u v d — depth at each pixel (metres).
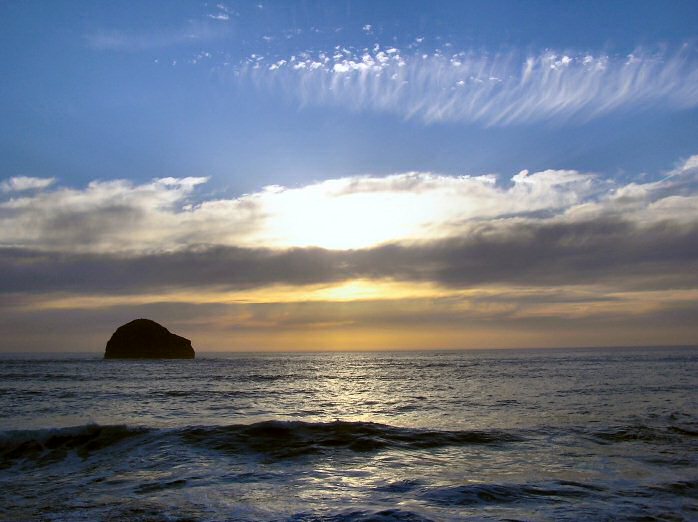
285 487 10.65
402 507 8.98
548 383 41.12
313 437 15.70
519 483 10.73
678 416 20.95
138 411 24.58
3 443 15.36
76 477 11.96
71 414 23.22
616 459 13.28
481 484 10.56
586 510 8.81
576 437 16.22
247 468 12.51
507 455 13.88
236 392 35.78
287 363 99.81
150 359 121.62
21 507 9.30
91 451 14.84
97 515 8.76
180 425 19.53
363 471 12.14
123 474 12.09
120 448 14.98
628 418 20.47
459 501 9.38
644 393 31.58
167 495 10.07
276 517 8.50
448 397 31.22
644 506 9.08
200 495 10.03
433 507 9.00
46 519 8.55
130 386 40.88
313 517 8.45
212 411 24.81
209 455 13.88
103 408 25.67
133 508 9.15
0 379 48.41
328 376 55.16
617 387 36.09
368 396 32.56
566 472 11.85
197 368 75.38
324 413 24.03
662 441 15.64
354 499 9.63
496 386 39.03
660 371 57.06
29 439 15.73
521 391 34.34
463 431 16.80
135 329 127.38
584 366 72.00
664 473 11.71
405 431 16.52
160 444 15.08
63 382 44.84
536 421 20.02
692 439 15.91
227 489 10.50
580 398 29.11
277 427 16.59
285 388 39.44
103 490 10.59
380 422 20.47
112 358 123.25
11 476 12.20
